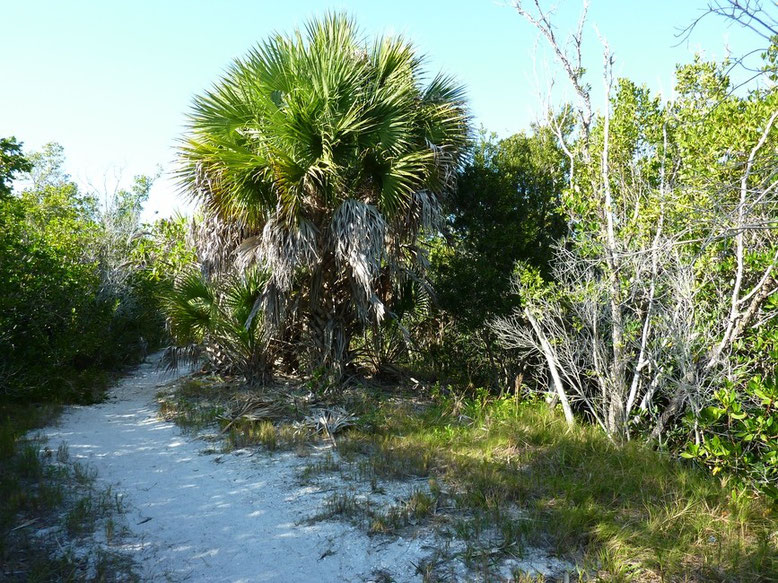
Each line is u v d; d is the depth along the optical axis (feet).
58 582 12.01
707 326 19.39
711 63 23.63
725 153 18.92
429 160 28.02
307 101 26.32
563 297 25.12
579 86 22.47
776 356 16.49
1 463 18.80
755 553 12.74
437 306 33.58
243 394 29.73
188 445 22.13
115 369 42.80
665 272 20.54
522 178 33.88
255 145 28.71
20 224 35.40
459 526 14.28
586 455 19.56
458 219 34.04
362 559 13.26
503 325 28.68
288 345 33.53
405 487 17.24
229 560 13.38
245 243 29.35
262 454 20.77
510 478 17.07
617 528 13.79
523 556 13.00
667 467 18.01
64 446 21.16
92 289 40.16
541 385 32.22
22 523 14.57
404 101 27.71
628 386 22.77
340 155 27.45
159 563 13.19
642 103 25.55
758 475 16.21
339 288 31.76
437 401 29.43
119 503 16.12
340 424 23.07
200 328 32.55
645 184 23.25
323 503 16.33
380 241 27.09
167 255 46.60
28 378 28.48
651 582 11.87
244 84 28.45
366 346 34.04
